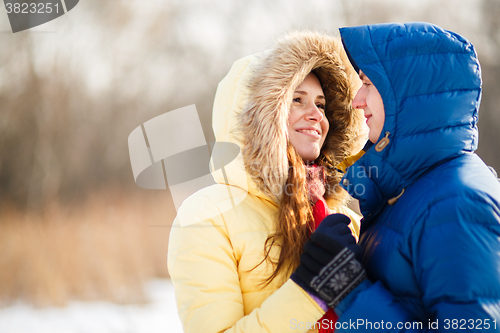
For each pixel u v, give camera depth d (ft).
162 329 11.55
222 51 40.75
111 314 12.63
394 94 3.43
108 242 16.55
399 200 3.33
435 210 2.95
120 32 37.68
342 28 3.68
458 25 32.40
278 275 3.79
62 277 14.53
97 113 34.96
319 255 3.26
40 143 30.14
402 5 33.81
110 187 30.78
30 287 14.38
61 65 32.14
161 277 16.11
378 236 3.34
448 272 2.76
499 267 2.72
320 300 3.27
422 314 2.96
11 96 30.58
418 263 2.94
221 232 3.89
